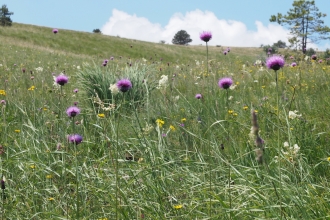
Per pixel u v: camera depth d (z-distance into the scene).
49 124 4.81
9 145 4.20
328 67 9.78
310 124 4.49
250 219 2.63
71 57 24.70
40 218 2.93
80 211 2.94
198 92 7.10
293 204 2.62
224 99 5.88
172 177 3.36
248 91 7.21
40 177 3.56
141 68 8.13
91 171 3.55
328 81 7.43
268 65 2.59
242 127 4.59
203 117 5.08
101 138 4.36
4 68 12.38
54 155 4.00
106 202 3.09
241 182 3.14
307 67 10.06
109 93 6.69
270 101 6.02
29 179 3.58
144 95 6.56
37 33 46.91
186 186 3.23
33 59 19.20
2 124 4.80
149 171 3.22
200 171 3.57
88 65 7.59
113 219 2.81
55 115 5.36
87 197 3.24
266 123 4.64
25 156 3.89
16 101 6.18
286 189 2.73
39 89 7.98
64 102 6.31
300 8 32.78
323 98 5.71
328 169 3.48
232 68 11.38
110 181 3.27
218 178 3.32
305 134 4.09
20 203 3.11
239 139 4.27
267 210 2.61
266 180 3.11
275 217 2.53
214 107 5.35
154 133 4.45
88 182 3.41
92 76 6.88
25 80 8.83
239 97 6.40
